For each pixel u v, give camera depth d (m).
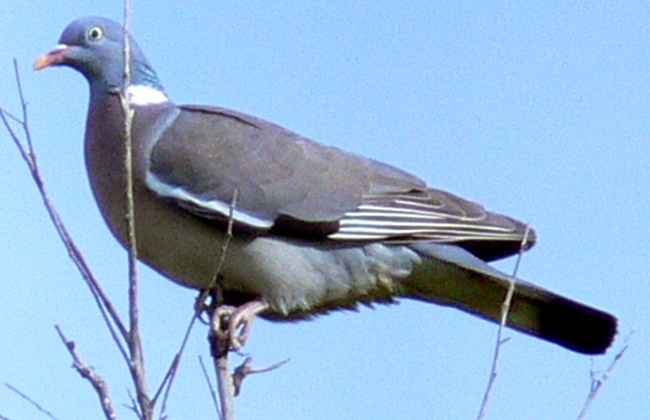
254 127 11.59
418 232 11.27
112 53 11.84
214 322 10.58
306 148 11.59
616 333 10.83
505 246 11.76
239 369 9.42
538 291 10.92
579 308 10.88
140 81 11.88
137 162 11.10
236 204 11.00
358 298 11.62
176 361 7.40
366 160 11.83
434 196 11.55
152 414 7.35
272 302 11.20
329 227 11.16
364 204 11.32
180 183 11.00
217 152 11.19
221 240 10.96
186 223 10.98
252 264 11.03
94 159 11.36
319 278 11.25
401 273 11.38
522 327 11.34
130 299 7.50
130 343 7.45
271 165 11.27
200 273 11.18
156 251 11.17
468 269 11.09
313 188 11.25
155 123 11.40
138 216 11.06
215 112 11.65
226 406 8.91
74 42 11.90
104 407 7.27
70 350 7.32
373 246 11.32
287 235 11.14
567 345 11.12
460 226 11.35
